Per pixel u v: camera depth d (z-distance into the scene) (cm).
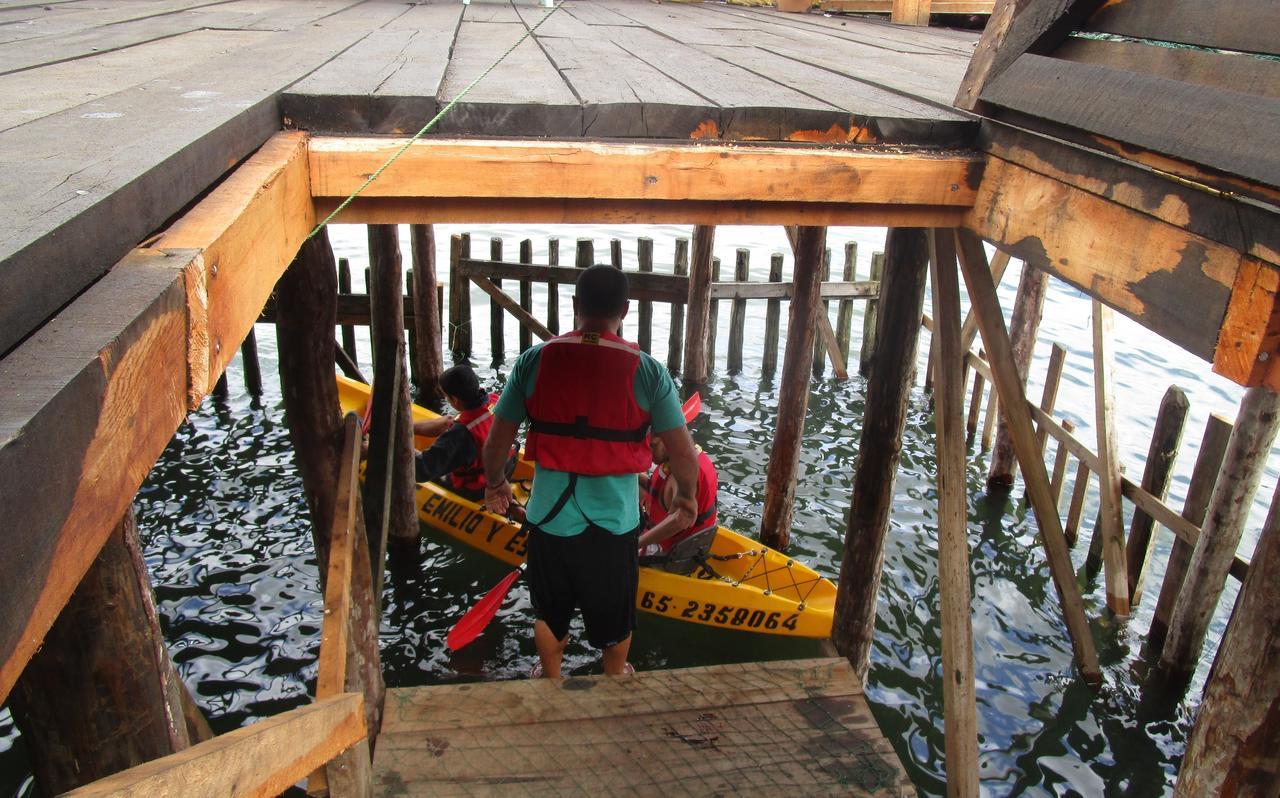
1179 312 149
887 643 520
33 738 142
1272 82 141
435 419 637
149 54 251
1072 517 607
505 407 317
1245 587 199
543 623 345
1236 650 198
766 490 595
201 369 103
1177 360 938
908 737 456
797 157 210
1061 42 205
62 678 137
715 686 317
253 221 135
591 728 297
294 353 305
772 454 582
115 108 162
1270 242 129
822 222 227
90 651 137
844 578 420
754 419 802
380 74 232
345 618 257
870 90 271
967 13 576
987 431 737
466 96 207
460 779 276
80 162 114
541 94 220
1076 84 184
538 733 294
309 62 248
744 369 909
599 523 311
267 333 931
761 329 1021
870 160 212
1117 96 170
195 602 520
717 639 505
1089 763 442
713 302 859
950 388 296
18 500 60
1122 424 792
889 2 621
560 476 309
